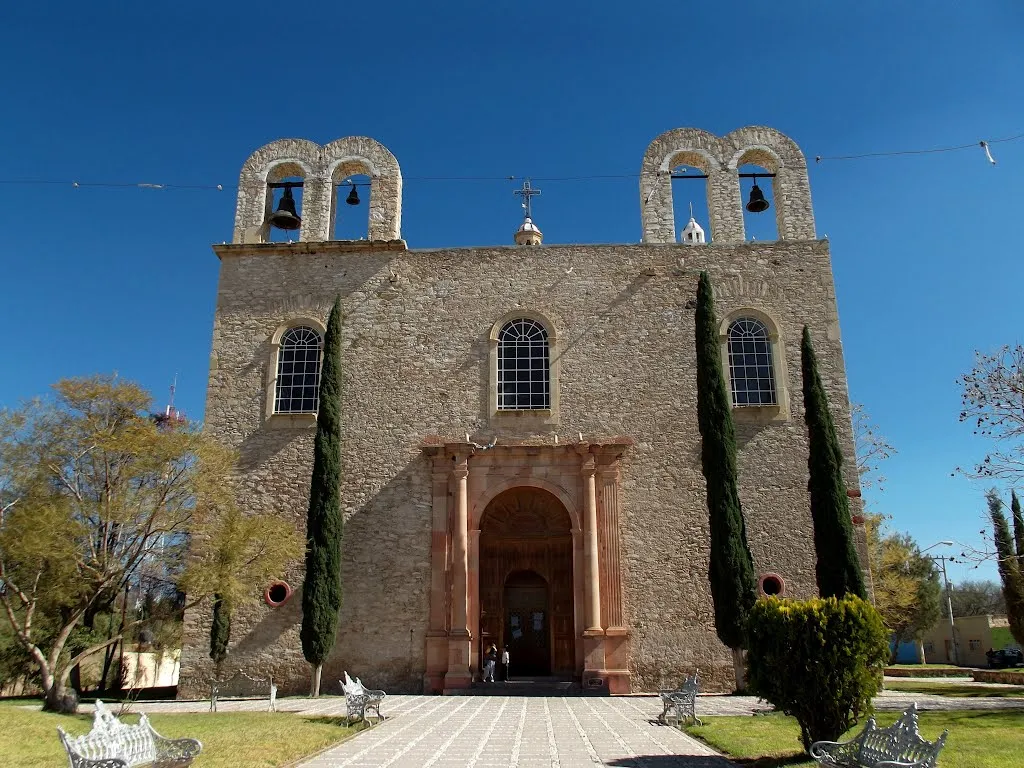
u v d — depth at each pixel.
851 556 20.52
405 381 24.34
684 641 21.81
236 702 20.56
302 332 25.14
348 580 22.64
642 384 24.03
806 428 23.47
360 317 25.03
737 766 10.77
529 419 23.83
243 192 26.77
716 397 22.11
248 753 11.28
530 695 20.83
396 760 11.12
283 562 21.11
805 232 25.62
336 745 12.53
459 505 22.70
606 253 25.31
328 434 22.78
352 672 21.98
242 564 19.95
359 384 24.34
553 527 24.58
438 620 22.03
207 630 22.62
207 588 19.11
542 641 24.80
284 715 16.77
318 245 25.61
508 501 24.61
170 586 27.55
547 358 24.48
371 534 23.00
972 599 73.62
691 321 24.59
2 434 18.16
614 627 21.70
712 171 26.34
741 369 24.28
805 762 10.68
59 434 18.52
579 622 22.05
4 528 17.50
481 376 24.31
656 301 24.78
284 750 11.59
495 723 15.21
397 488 23.36
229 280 25.59
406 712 17.05
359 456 23.67
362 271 25.47
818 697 10.98
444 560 22.48
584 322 24.69
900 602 43.25
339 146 27.19
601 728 14.53
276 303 25.31
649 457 23.34
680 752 11.87
